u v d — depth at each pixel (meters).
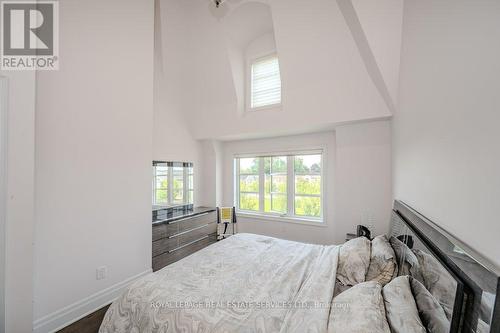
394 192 2.58
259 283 1.49
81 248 1.98
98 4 2.09
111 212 2.21
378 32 2.05
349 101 2.80
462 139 0.91
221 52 3.34
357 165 3.12
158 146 3.49
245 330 1.06
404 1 1.83
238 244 2.30
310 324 1.03
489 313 0.60
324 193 3.73
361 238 1.97
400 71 2.08
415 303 1.02
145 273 2.56
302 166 4.02
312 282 1.46
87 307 2.01
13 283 1.42
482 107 0.76
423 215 1.42
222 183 4.68
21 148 1.45
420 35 1.45
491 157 0.71
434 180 1.23
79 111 1.95
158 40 3.16
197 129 4.18
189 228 3.52
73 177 1.91
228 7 2.77
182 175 3.98
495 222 0.68
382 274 1.53
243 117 3.72
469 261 0.74
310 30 2.57
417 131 1.55
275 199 4.29
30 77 1.49
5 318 1.40
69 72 1.89
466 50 0.88
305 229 3.89
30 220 1.49
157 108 3.47
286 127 3.37
